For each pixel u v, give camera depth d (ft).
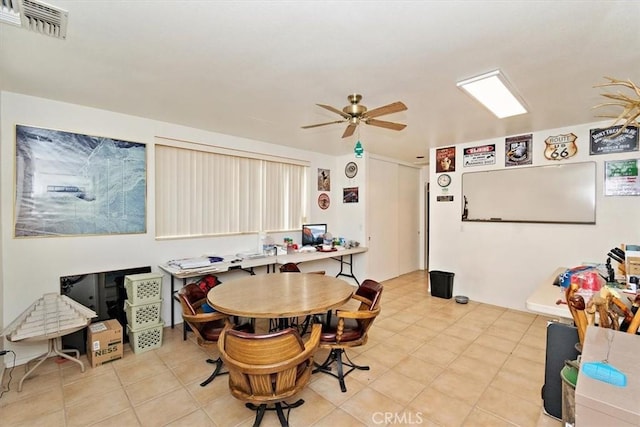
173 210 11.95
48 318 7.97
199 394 7.36
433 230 16.14
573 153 11.89
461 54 6.34
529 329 11.32
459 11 4.95
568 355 5.87
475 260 14.70
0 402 7.00
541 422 6.03
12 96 8.55
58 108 9.25
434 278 15.51
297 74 7.34
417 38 5.75
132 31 5.60
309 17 5.15
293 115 10.55
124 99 9.11
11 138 8.55
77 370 8.42
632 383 3.50
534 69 6.98
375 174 18.20
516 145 13.28
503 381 7.90
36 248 8.96
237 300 7.53
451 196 15.42
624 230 10.97
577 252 11.93
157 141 11.30
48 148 9.11
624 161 10.93
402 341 10.29
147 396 7.27
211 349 9.74
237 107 9.76
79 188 9.66
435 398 7.19
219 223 13.34
